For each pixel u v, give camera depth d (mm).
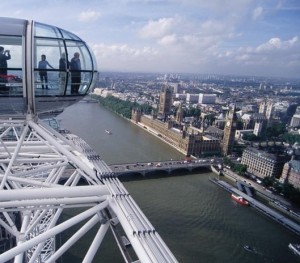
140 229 18281
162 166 146500
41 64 21656
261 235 90438
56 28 22781
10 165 22297
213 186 130625
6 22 20812
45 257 44562
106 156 160250
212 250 79312
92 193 21562
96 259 66062
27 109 23609
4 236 49938
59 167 30719
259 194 127375
